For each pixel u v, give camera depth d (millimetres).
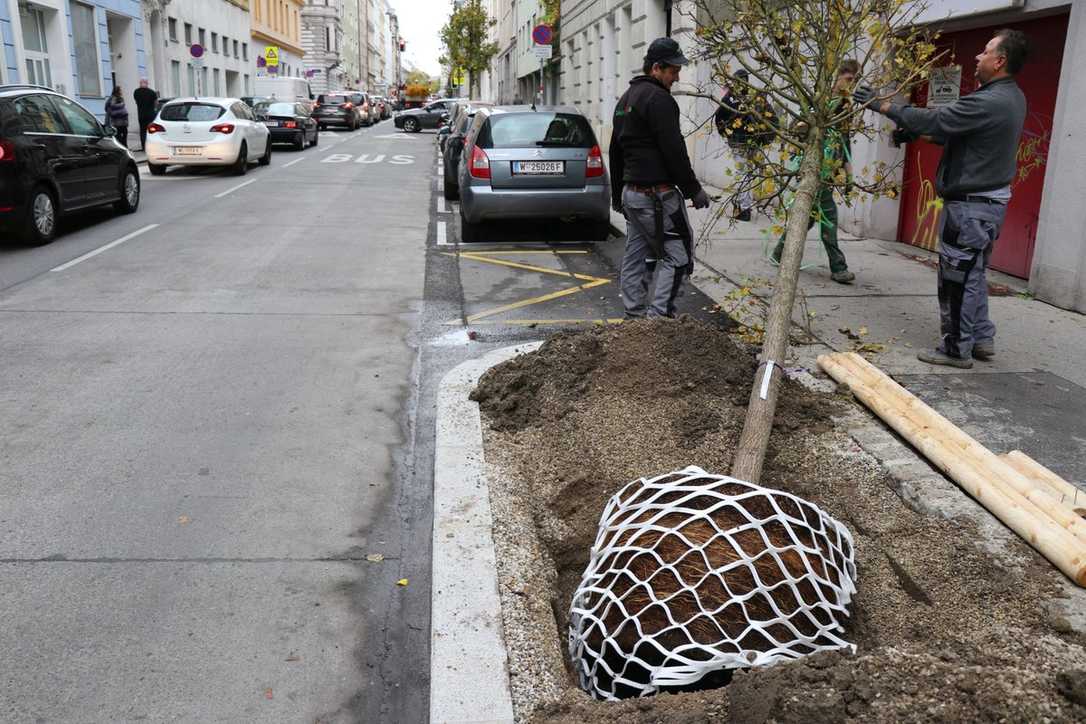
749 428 4051
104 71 28891
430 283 9070
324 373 6133
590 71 29219
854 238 10836
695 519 3057
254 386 5844
